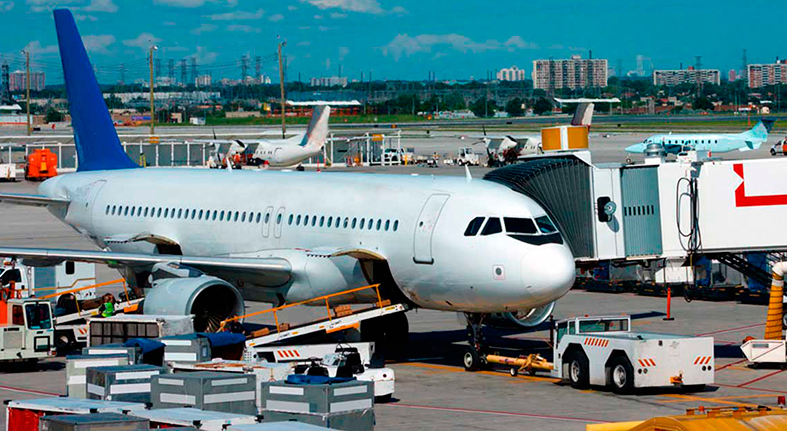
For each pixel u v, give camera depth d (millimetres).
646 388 44156
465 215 48562
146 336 49312
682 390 44156
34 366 50312
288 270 54844
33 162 177875
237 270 55156
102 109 76312
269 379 37406
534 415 39094
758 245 53125
